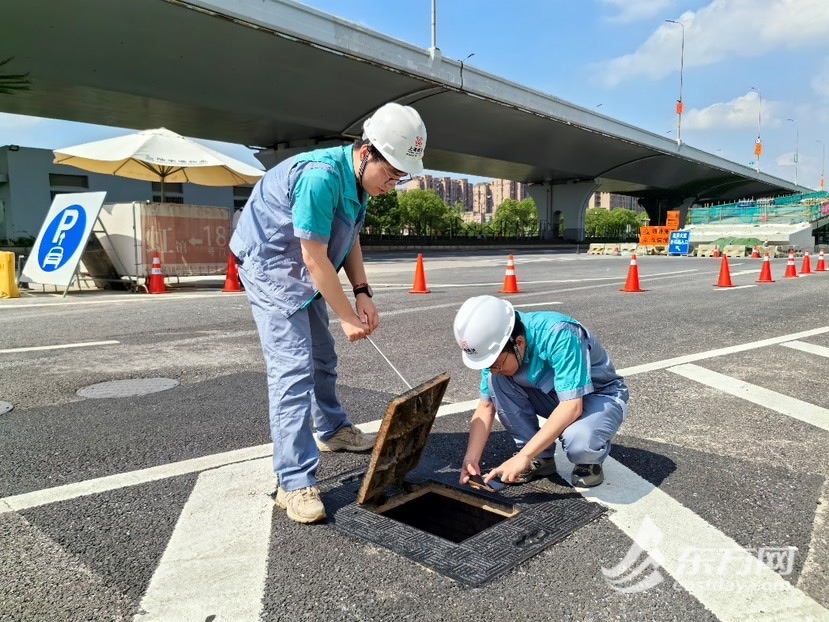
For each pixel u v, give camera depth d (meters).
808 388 4.42
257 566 2.06
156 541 2.23
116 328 6.93
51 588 1.92
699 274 15.98
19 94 24.69
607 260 25.92
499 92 32.66
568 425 2.58
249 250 2.55
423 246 43.69
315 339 3.03
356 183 2.52
